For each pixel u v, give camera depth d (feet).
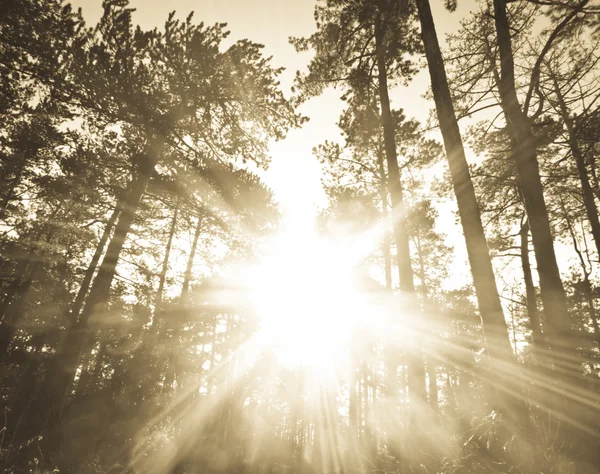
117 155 34.94
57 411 28.32
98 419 34.94
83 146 33.50
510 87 22.44
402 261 28.37
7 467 18.28
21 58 28.66
